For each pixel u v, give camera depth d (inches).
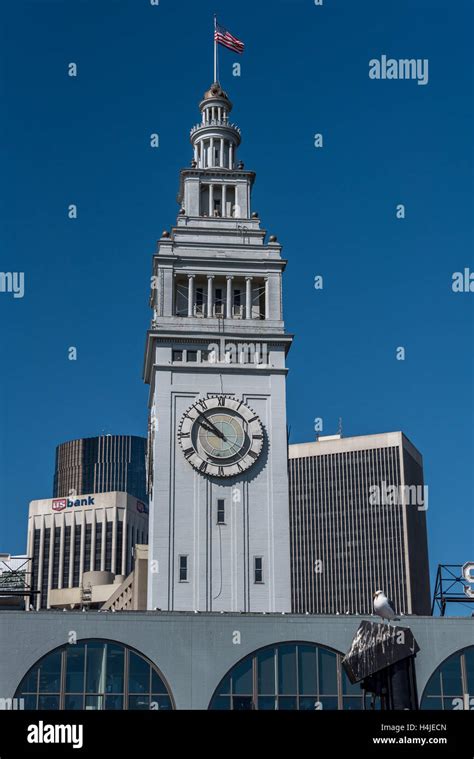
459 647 3346.5
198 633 3289.9
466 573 3823.8
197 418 4315.9
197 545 4173.2
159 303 4507.9
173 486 4237.2
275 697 3257.9
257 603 4119.1
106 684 3225.9
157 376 4367.6
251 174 4881.9
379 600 3068.4
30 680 3208.7
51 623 3255.4
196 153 5054.1
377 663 2957.7
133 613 3289.9
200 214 4810.5
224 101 5118.1
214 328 4483.3
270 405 4377.5
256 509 4239.7
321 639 3309.5
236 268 4596.5
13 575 4259.4
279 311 4532.5
